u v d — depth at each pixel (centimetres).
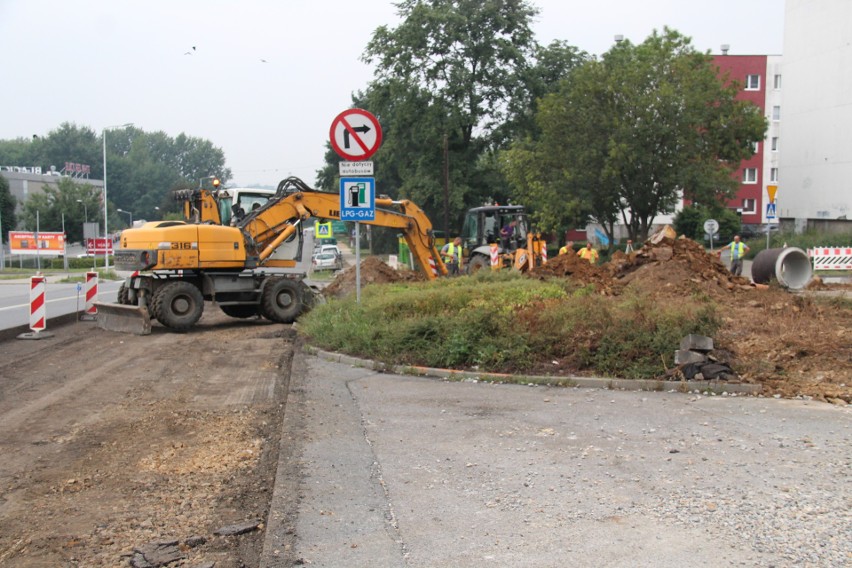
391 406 850
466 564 447
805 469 588
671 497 539
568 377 937
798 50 5041
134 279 1830
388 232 7450
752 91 6481
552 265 1898
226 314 2069
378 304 1350
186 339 1569
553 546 467
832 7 4709
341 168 1384
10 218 8150
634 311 1043
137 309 1656
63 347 1449
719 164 4175
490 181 5672
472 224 3322
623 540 471
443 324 1115
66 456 711
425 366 1055
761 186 6625
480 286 1552
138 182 12812
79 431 798
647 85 4044
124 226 12712
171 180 13400
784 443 658
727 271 1800
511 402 851
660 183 4044
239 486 621
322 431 746
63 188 8481
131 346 1463
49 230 8338
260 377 1112
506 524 504
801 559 436
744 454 631
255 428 802
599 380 916
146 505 582
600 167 4091
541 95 5531
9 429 810
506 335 1052
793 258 2011
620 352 960
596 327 1020
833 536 464
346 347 1202
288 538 490
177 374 1139
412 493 568
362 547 475
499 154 5281
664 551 453
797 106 5075
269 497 594
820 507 510
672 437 689
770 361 934
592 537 477
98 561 487
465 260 3291
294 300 1886
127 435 781
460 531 496
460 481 591
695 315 986
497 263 2944
